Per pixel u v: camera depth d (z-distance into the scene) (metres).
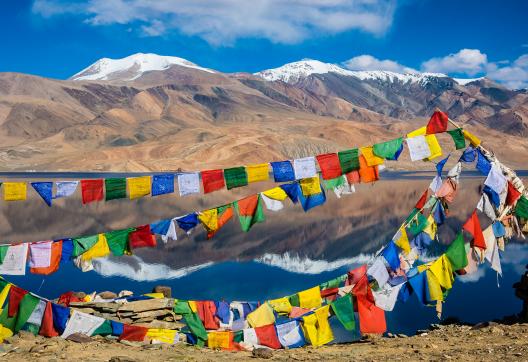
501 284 26.27
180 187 12.55
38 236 44.50
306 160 12.80
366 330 12.16
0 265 12.30
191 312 13.34
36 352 11.27
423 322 20.50
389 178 135.88
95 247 12.59
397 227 48.53
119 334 12.80
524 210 13.32
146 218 56.44
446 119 13.34
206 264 33.75
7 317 12.47
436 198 13.52
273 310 13.50
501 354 10.85
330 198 75.56
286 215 57.03
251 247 39.56
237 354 11.82
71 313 12.60
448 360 10.55
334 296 13.70
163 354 11.45
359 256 35.91
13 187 12.56
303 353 11.89
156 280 29.44
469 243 12.77
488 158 13.38
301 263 34.00
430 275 12.29
